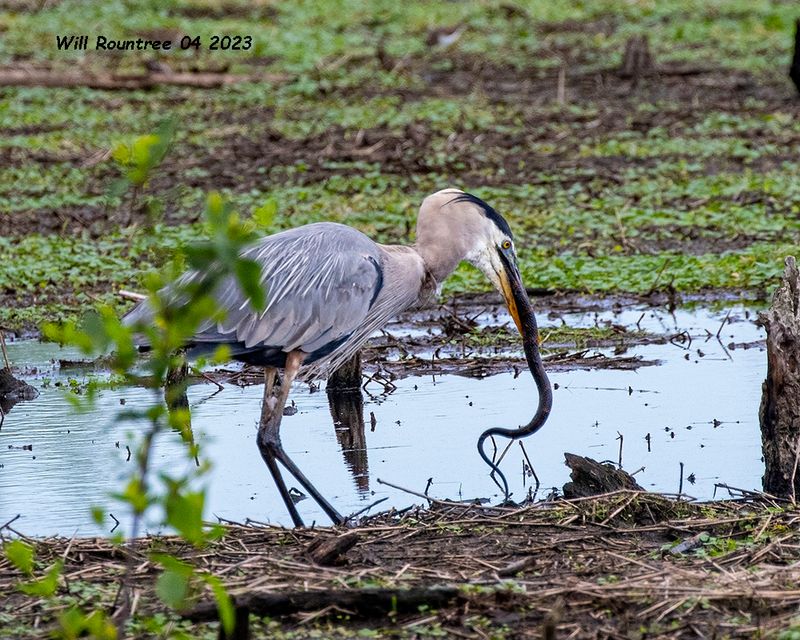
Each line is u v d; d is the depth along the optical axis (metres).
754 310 16.61
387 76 35.28
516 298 11.20
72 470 11.15
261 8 45.22
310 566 8.02
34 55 36.94
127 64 36.22
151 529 9.59
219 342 10.11
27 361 14.99
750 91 32.62
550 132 28.23
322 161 25.72
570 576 7.94
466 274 18.33
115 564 8.18
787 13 43.88
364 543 8.70
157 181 24.17
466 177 24.36
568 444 11.65
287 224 20.41
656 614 7.38
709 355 14.66
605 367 14.25
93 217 21.83
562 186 23.62
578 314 16.61
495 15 45.22
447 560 8.27
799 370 9.85
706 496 10.13
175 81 34.09
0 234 20.91
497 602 7.52
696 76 34.62
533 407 12.86
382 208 21.70
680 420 12.28
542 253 19.05
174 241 19.53
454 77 35.34
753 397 12.99
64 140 28.09
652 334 15.47
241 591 7.55
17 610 7.56
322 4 46.22
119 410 13.02
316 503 10.47
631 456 11.24
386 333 15.30
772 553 8.20
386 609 7.50
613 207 21.61
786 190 22.34
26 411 13.07
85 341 5.80
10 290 17.73
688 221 20.50
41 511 10.08
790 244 19.14
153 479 10.79
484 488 10.59
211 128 29.34
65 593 7.75
